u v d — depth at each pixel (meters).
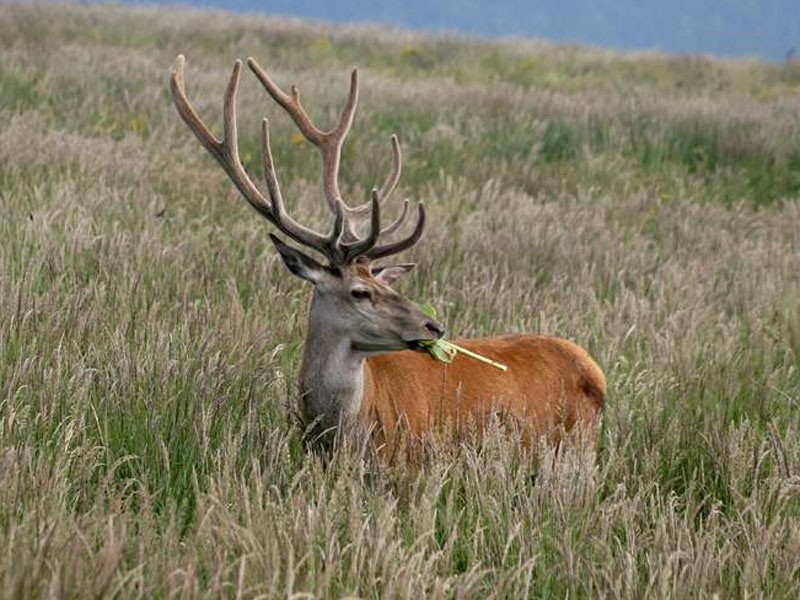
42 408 18.56
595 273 32.41
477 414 19.42
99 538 15.45
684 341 25.52
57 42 68.50
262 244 30.66
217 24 89.56
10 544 13.82
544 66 87.25
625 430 21.17
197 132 19.30
